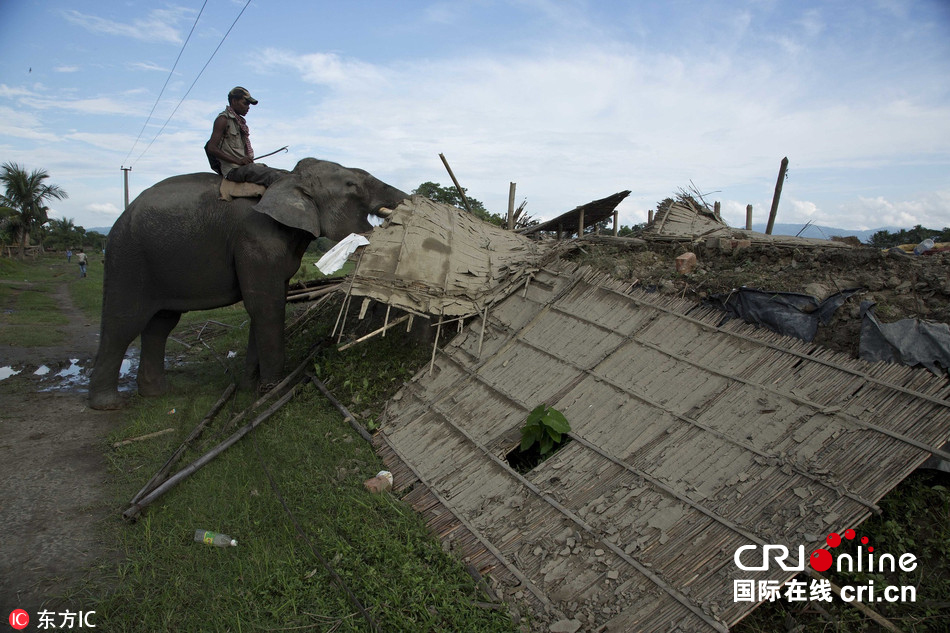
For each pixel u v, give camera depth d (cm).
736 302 580
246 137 774
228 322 1396
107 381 751
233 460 586
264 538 448
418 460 545
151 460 594
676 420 463
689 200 1210
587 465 459
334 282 1059
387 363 755
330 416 686
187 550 438
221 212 721
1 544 446
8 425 692
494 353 648
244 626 357
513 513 441
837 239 848
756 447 412
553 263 753
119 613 374
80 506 506
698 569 351
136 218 704
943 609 337
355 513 477
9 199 3819
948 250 638
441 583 386
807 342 518
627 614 341
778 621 350
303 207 716
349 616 360
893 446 374
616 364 551
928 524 390
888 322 484
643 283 675
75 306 1728
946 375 431
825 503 359
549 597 367
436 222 797
